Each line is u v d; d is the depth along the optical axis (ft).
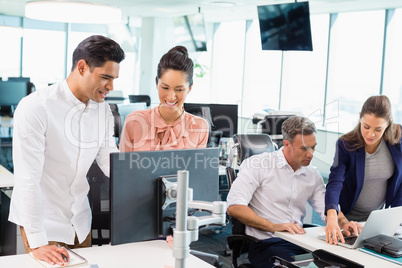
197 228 4.76
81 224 7.49
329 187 9.67
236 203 9.52
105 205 8.96
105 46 6.39
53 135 6.82
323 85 30.35
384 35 26.94
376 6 26.18
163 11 35.91
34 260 6.68
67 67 43.73
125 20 41.86
